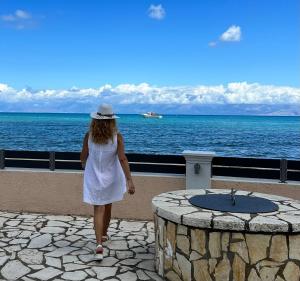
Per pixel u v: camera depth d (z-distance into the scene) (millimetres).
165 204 4230
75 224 6121
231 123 128875
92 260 4629
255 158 6168
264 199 4473
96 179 4711
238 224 3572
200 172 6105
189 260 3824
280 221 3604
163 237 4137
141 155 6586
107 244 5254
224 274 3670
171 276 4051
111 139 4676
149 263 4598
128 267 4457
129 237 5570
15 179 6785
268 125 118875
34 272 4230
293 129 99438
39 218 6434
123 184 4898
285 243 3580
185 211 3934
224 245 3652
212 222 3639
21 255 4730
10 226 5949
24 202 6793
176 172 6508
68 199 6672
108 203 4793
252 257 3602
